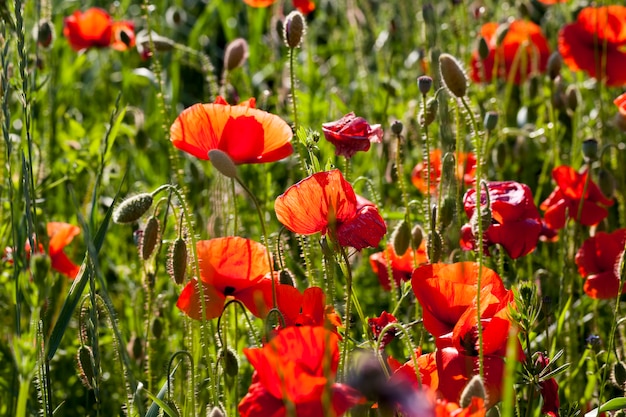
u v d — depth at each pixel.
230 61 4.97
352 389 2.14
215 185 4.34
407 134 5.69
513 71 5.79
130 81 7.32
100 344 4.46
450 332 2.80
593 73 5.84
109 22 6.73
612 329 3.24
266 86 6.56
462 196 3.94
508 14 7.62
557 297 4.76
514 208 3.52
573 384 3.91
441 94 3.84
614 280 3.88
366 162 5.66
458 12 7.39
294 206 2.84
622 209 5.07
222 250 2.85
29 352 2.46
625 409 3.08
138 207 2.89
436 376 2.65
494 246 4.23
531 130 6.07
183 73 8.08
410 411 2.11
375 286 4.90
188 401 3.27
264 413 2.17
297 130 3.48
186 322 3.57
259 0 5.45
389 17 8.11
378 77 6.91
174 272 3.00
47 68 6.35
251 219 5.26
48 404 3.10
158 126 6.69
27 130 3.20
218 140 2.96
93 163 5.31
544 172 5.32
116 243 5.33
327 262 3.12
